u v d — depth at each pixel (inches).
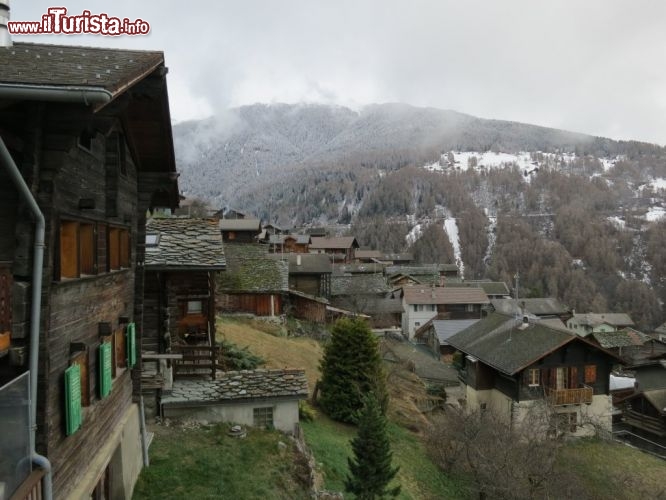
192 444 462.0
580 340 965.2
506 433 709.3
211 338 556.1
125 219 361.7
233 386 538.9
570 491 645.3
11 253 209.3
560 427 831.7
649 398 1162.6
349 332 764.0
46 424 217.5
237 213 3378.4
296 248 3410.4
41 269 205.3
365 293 2164.1
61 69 209.6
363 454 457.1
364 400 518.3
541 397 973.2
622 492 729.0
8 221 208.8
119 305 352.2
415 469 694.5
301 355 1034.1
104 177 307.7
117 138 316.2
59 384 235.9
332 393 749.3
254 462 450.3
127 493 353.7
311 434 628.4
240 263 1350.9
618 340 2121.1
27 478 197.5
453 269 3555.6
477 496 673.0
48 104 205.3
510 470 608.4
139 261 406.0
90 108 200.8
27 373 198.2
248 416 528.7
